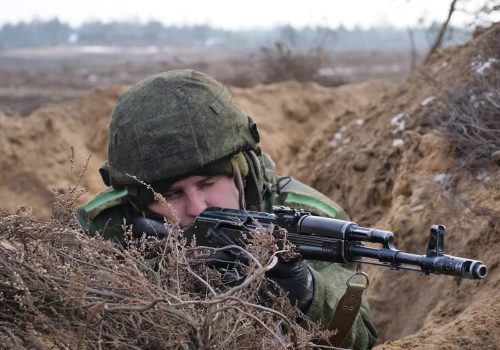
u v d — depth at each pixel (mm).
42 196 11211
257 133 3643
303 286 2895
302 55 17578
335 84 17281
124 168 3484
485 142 4828
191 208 3379
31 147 11555
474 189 4695
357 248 2855
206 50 65125
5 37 99750
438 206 4742
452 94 5359
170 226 2967
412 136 5512
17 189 11227
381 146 6141
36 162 11445
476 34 6500
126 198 3646
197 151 3357
